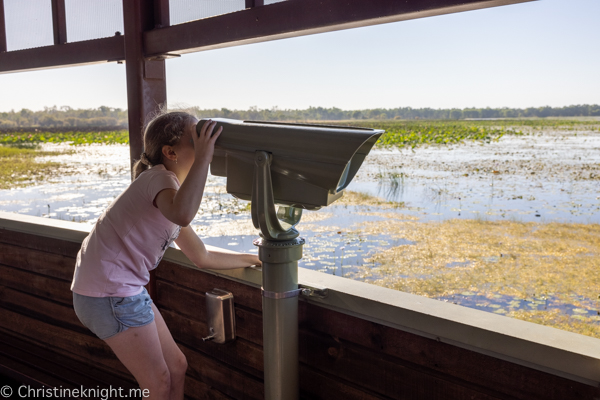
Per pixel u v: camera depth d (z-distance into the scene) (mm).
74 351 2373
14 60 2725
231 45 1829
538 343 1013
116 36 2184
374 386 1359
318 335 1489
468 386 1157
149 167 1452
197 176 1211
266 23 1647
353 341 1397
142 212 1318
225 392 1804
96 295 1335
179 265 1916
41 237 2398
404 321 1245
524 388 1062
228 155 1285
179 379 1617
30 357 2436
